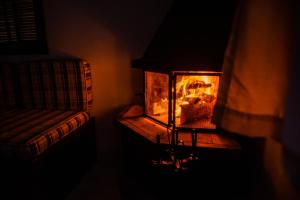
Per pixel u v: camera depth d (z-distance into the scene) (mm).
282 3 839
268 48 883
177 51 1415
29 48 2199
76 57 2152
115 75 2127
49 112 2064
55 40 2141
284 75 870
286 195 1057
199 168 1392
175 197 1425
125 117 1812
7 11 2170
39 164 1503
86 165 2107
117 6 1964
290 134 701
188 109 1528
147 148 1562
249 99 937
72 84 2055
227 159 1376
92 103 2174
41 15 2088
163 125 1628
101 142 2312
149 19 1946
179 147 1368
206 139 1450
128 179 1812
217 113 1088
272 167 1213
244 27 923
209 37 1349
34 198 1491
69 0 2018
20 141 1467
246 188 1560
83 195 1788
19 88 2176
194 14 1422
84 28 2062
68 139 1797
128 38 2021
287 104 717
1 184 1540
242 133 977
